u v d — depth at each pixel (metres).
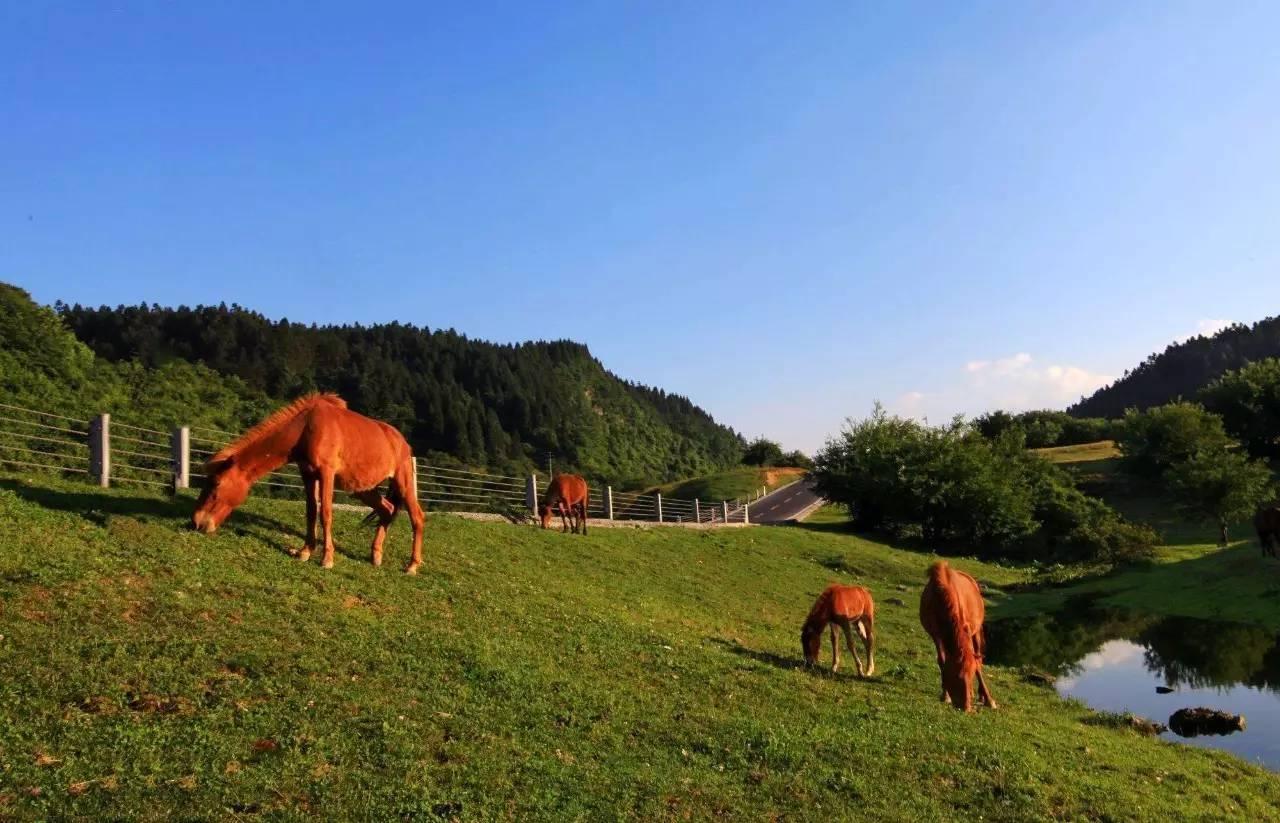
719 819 6.47
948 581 12.05
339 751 6.29
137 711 6.25
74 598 8.05
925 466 47.94
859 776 7.77
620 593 17.36
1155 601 28.47
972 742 9.42
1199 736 13.48
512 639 10.56
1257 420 69.00
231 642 7.92
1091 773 9.23
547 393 144.00
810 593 25.45
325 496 11.55
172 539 10.68
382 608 10.52
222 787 5.45
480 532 19.06
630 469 128.88
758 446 119.69
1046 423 103.50
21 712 5.86
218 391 34.78
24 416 22.58
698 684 10.38
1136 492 63.66
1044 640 23.25
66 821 4.77
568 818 5.97
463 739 7.01
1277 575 27.84
